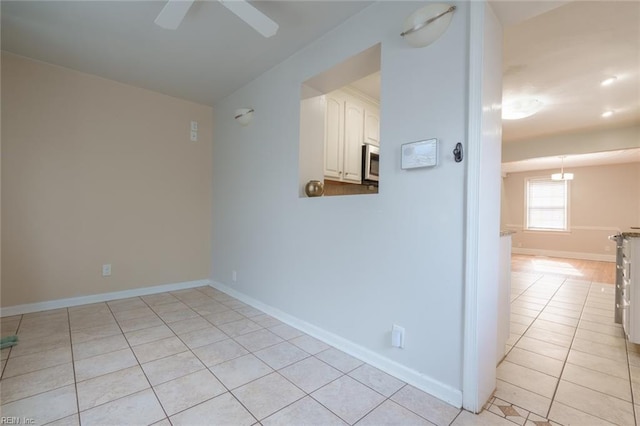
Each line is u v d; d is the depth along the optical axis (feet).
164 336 7.62
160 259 11.60
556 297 11.99
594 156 18.72
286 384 5.57
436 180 5.28
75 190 9.78
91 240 10.10
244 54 8.49
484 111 4.77
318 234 7.66
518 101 10.37
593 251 22.29
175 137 11.87
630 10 6.63
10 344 6.92
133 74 9.87
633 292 6.90
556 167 23.36
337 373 5.98
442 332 5.21
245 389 5.39
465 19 4.95
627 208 21.13
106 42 7.94
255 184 10.05
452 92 5.08
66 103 9.55
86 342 7.18
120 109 10.57
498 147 5.33
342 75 7.75
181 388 5.39
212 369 6.06
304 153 8.40
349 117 11.08
